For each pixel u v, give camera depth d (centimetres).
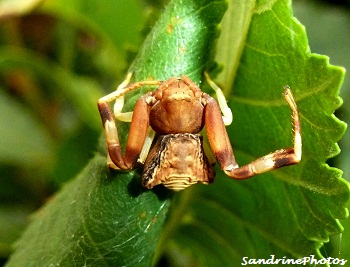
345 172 5
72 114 7
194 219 5
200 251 5
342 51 5
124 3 5
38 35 7
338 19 6
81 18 6
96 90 6
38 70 6
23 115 6
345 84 5
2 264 5
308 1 6
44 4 6
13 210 6
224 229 5
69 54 7
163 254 6
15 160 6
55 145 6
